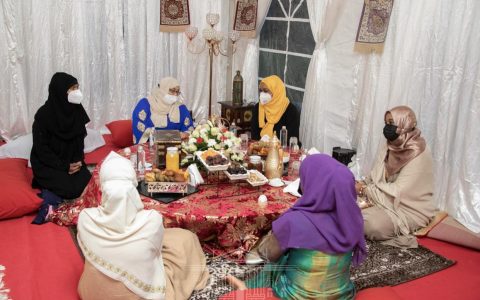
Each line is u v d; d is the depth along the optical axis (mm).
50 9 4312
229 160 2697
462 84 3043
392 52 3414
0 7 4137
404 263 2639
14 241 2680
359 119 3834
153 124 4000
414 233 2982
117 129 4395
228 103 4809
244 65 5074
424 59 3213
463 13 2971
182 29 4910
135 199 2004
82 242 2006
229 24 5230
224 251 2465
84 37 4504
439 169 3225
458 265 2654
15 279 2303
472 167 3020
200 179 2605
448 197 3168
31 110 4469
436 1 3107
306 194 1886
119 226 1945
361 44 3592
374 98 3578
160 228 2025
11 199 2939
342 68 3910
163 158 2787
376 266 2594
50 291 2223
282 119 4145
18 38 4246
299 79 4504
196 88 5238
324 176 1825
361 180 3510
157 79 4992
